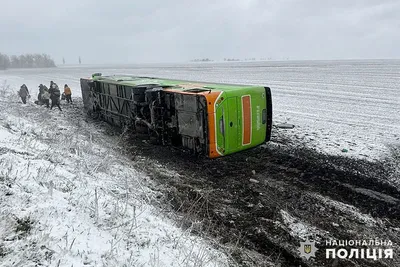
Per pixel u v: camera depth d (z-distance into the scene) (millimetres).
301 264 5441
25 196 5074
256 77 45625
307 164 10180
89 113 19391
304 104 21656
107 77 18219
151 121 12039
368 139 13078
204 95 9500
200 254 5113
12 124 11406
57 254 3965
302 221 6820
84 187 6445
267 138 11516
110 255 4324
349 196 7980
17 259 3715
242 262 5418
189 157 11031
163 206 7223
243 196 8117
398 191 8195
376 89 27172
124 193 7090
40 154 7801
